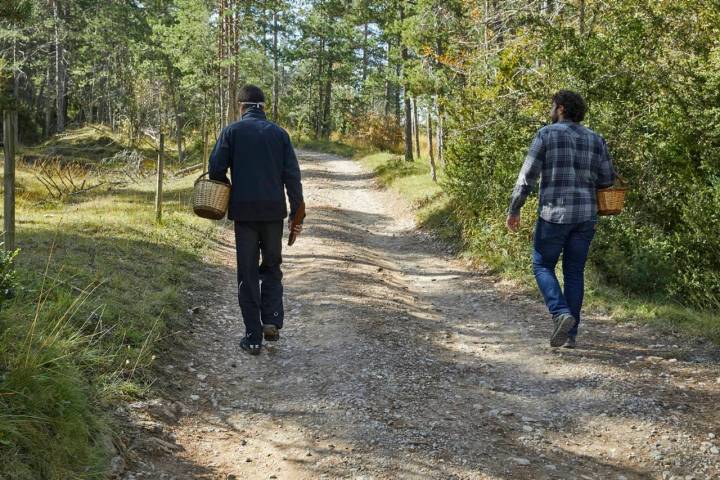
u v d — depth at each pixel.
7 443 2.59
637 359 4.83
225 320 5.72
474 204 10.09
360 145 38.09
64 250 6.75
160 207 9.77
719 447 3.43
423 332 5.73
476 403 4.08
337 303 6.33
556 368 4.68
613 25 8.28
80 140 37.59
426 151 37.84
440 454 3.33
